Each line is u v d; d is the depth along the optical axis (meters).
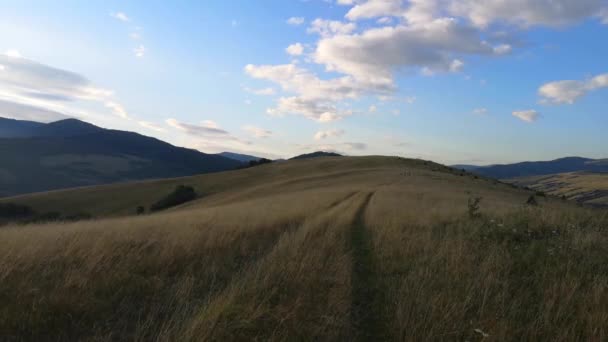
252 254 8.31
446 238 8.39
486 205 22.36
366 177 60.84
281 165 95.06
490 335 3.85
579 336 3.92
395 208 19.42
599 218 9.64
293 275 6.26
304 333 4.30
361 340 4.20
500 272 5.96
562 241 7.30
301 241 9.02
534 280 5.57
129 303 5.30
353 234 11.48
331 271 6.72
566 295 4.75
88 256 7.12
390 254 7.87
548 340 3.89
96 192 79.44
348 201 27.89
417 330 4.12
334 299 5.28
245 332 4.26
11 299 5.09
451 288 5.19
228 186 78.31
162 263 7.07
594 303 4.45
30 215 65.75
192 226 11.60
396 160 94.62
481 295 4.95
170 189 79.62
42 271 6.34
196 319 4.20
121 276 6.21
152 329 4.48
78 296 5.29
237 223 12.65
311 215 16.61
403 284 5.57
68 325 4.58
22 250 7.22
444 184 50.66
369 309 5.06
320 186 55.78
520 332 4.06
